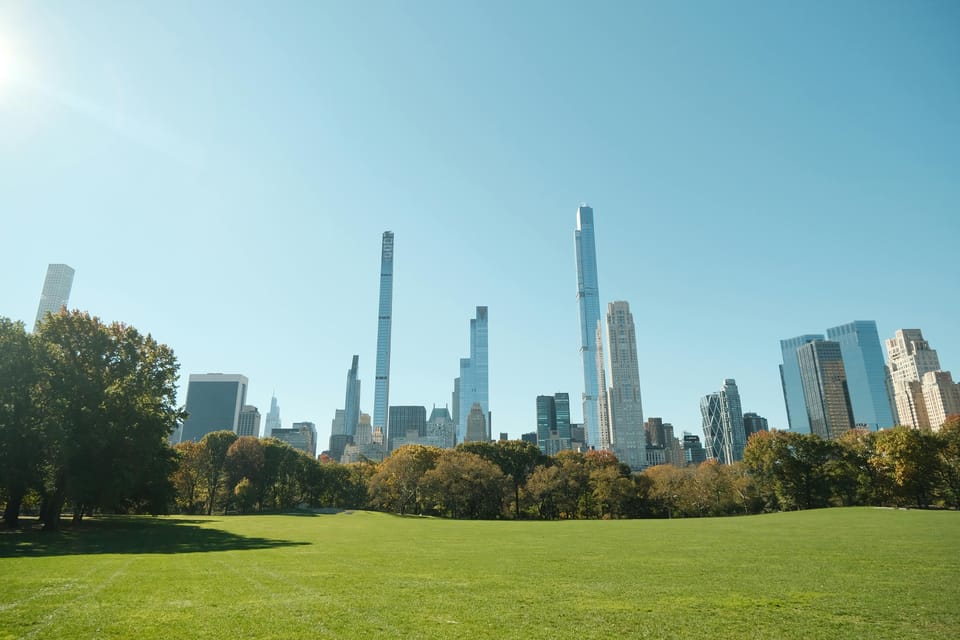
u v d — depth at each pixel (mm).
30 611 15883
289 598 18297
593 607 17547
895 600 18891
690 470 130375
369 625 14867
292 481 143125
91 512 83312
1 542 39656
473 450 134125
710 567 27531
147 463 57000
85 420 50000
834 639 14227
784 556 32156
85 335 55344
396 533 55312
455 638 13766
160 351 61719
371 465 156375
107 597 17922
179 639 13258
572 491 117375
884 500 97938
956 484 87438
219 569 25359
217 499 128625
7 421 45438
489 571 25922
